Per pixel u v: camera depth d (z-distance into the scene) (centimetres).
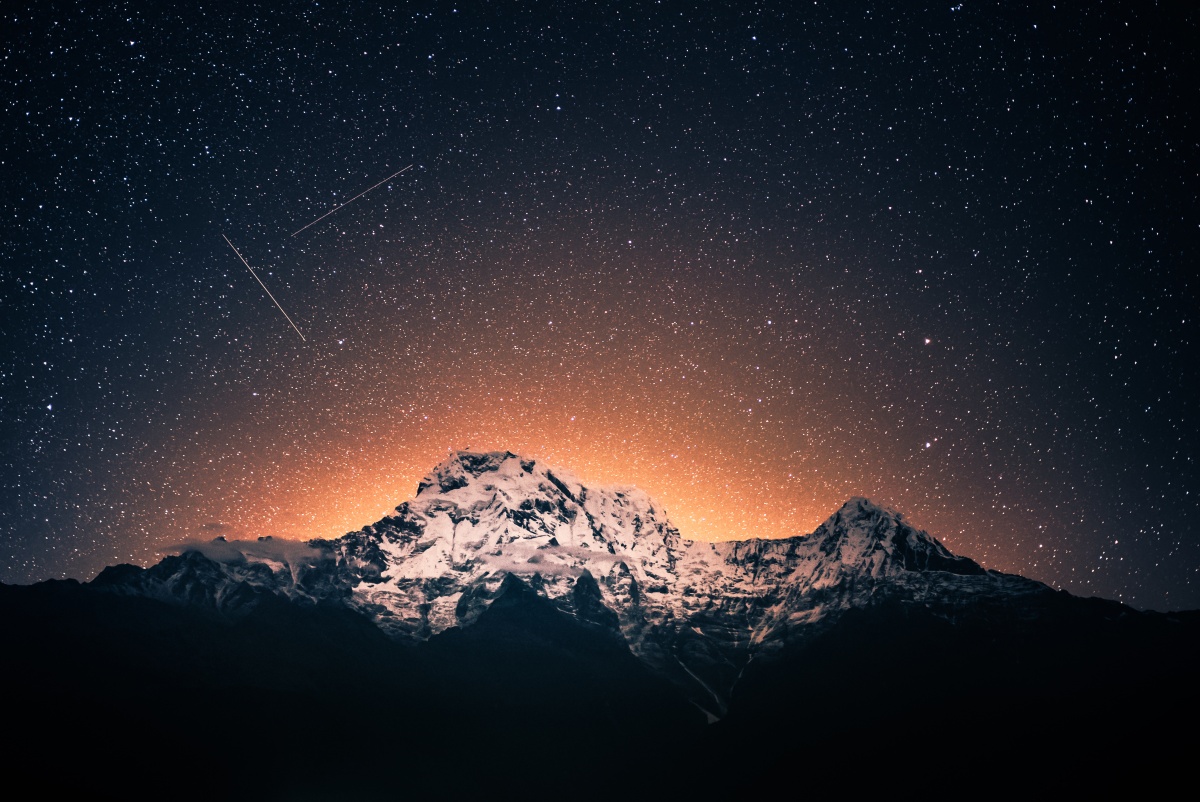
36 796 15538
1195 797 16800
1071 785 17600
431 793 17950
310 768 17888
